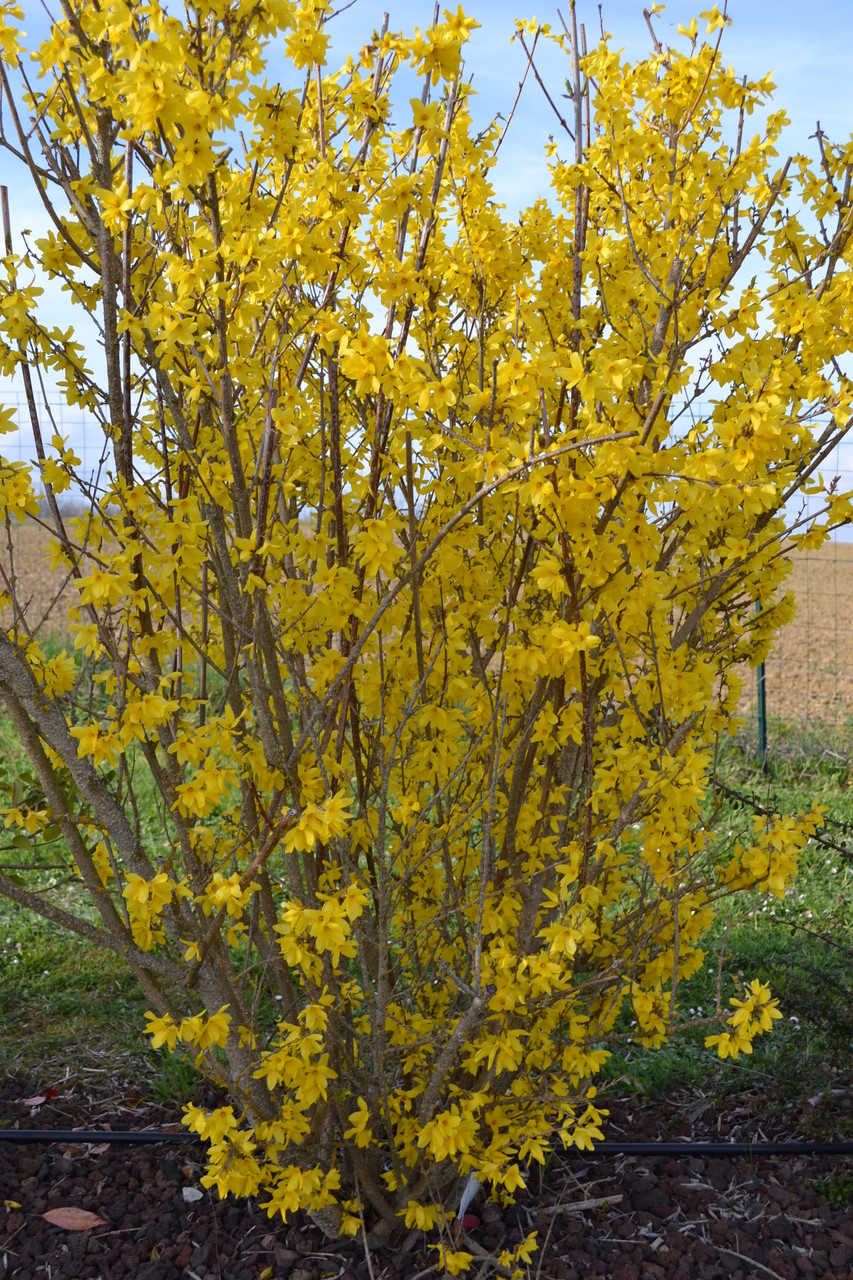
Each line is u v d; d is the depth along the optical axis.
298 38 1.94
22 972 3.79
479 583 2.36
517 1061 2.19
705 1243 2.38
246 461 2.35
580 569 1.92
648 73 2.35
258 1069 2.06
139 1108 2.98
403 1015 2.44
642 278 2.24
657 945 2.49
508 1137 2.29
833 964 3.45
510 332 2.13
